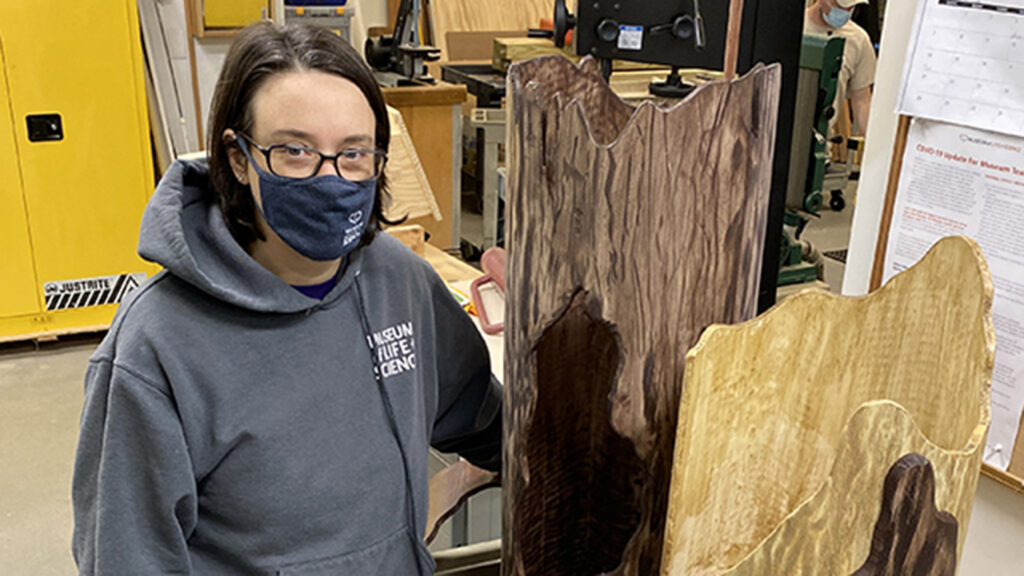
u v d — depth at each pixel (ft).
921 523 2.54
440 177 12.76
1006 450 4.04
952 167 4.02
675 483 2.88
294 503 3.29
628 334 3.22
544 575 4.17
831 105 9.08
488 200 13.44
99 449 3.09
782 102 5.01
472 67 14.37
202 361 3.11
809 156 9.07
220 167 3.24
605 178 3.03
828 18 12.33
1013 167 3.77
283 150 3.04
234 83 3.09
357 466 3.44
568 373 3.95
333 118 3.04
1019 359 3.91
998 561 4.29
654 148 3.00
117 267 11.55
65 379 10.88
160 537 3.10
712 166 3.16
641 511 3.58
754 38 4.98
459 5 17.30
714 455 3.04
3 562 7.75
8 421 9.90
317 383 3.36
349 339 3.49
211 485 3.24
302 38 3.09
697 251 3.25
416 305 3.78
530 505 3.93
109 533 3.02
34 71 10.37
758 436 3.21
